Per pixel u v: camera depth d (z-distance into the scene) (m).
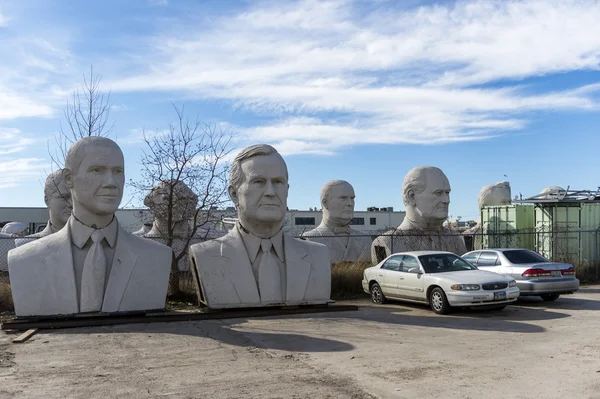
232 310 12.64
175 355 8.56
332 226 23.62
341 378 7.18
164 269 12.20
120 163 11.87
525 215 25.36
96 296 11.41
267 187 13.05
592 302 14.95
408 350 8.88
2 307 13.28
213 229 20.00
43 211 46.41
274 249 13.38
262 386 6.83
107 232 11.83
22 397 6.42
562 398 6.32
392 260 14.98
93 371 7.60
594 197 24.61
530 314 12.79
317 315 12.73
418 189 21.38
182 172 15.76
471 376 7.26
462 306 12.59
